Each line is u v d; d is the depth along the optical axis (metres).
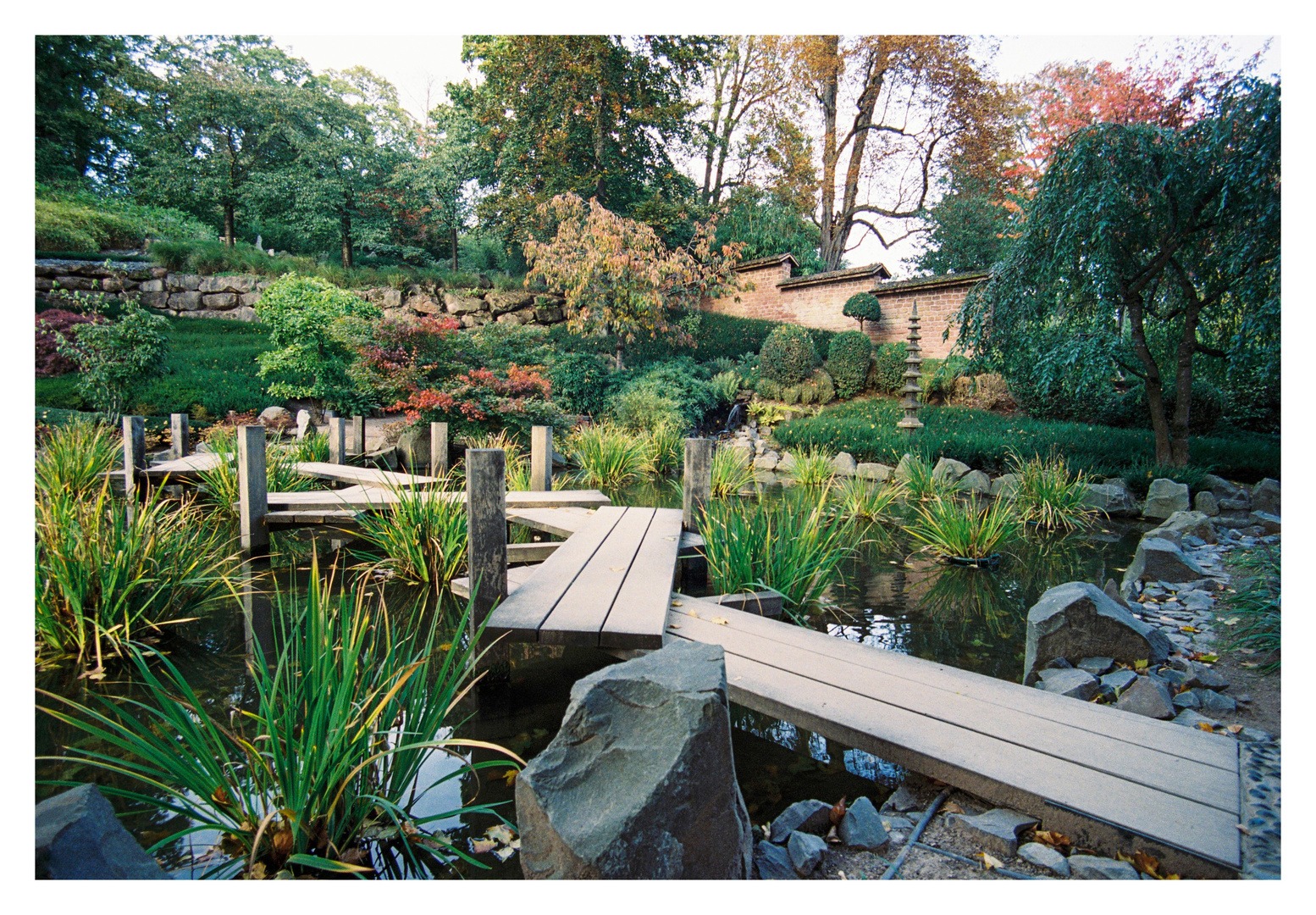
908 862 1.57
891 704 2.04
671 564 3.31
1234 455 7.42
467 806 1.87
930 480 6.91
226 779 1.70
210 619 3.36
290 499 4.71
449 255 21.31
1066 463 7.20
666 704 1.33
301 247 20.75
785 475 8.98
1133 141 6.23
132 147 18.17
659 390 11.95
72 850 1.15
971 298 7.86
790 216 18.53
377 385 8.96
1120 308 7.04
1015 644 3.15
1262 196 5.70
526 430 9.27
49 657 2.78
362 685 1.95
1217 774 1.69
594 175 14.88
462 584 3.00
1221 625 3.15
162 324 9.92
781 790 1.98
